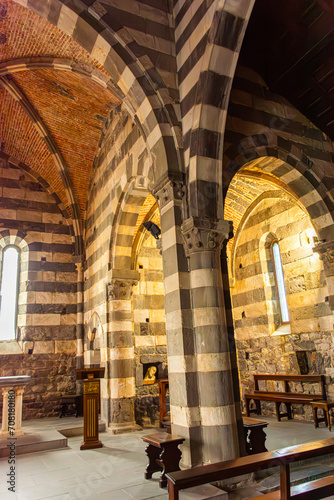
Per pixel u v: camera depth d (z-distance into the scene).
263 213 10.11
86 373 6.84
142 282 10.37
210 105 5.11
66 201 11.68
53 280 11.10
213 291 4.80
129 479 4.76
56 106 9.51
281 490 3.08
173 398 4.86
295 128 6.50
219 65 5.02
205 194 5.09
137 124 5.91
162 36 5.76
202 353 4.64
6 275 11.02
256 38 5.90
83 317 10.97
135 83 5.45
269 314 9.75
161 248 5.49
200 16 5.27
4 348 10.25
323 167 6.62
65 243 11.52
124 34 5.39
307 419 8.11
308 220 8.88
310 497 3.14
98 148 10.44
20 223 11.15
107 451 6.29
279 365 9.23
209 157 5.18
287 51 5.92
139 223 10.00
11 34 7.49
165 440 4.41
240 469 3.02
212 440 4.36
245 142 5.83
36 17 6.88
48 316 10.79
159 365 10.05
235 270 10.93
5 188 11.24
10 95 9.44
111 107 8.98
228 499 3.99
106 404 8.20
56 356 10.60
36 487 4.60
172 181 5.22
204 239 4.94
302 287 8.84
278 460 3.09
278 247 9.99
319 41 5.53
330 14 5.20
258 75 6.39
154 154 5.55
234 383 4.77
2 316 10.69
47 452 6.41
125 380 8.12
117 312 8.41
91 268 10.51
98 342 9.93
